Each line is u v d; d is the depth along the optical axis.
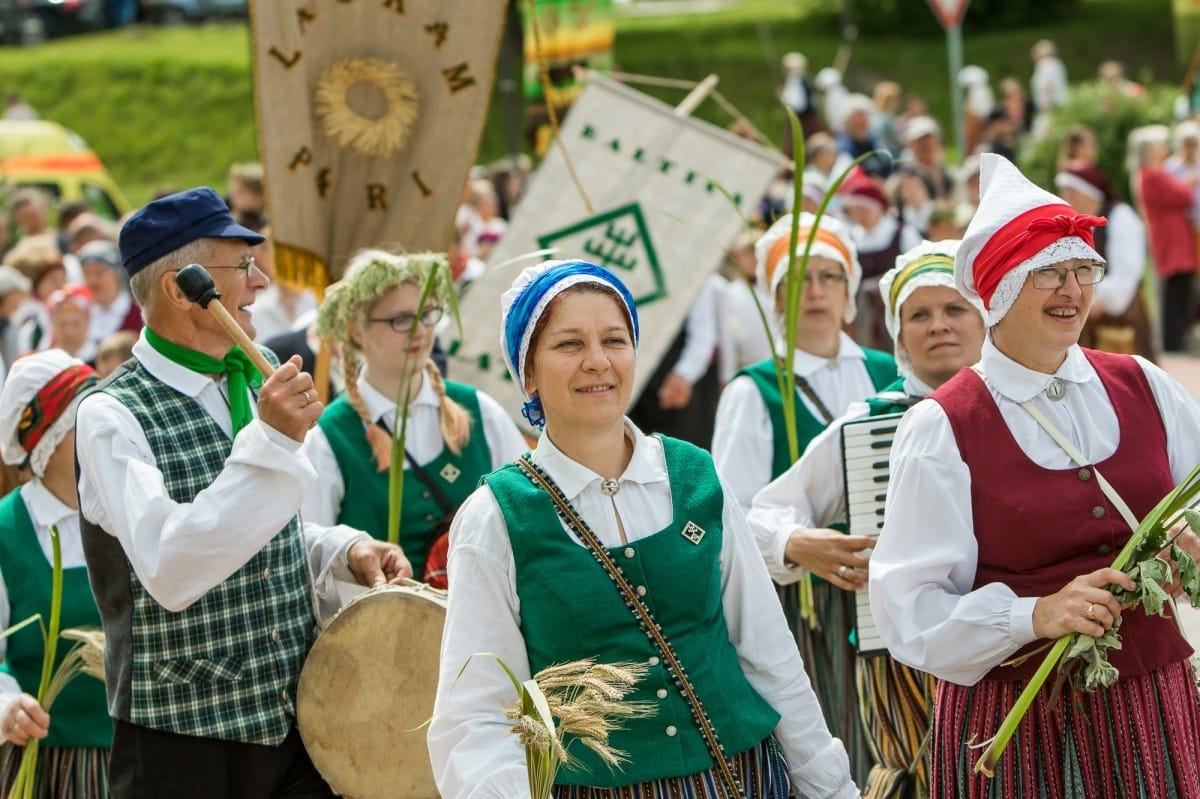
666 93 31.80
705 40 34.56
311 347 6.87
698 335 9.27
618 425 3.38
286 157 6.10
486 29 6.15
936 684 4.14
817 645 5.14
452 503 5.14
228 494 3.64
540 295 3.33
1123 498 3.60
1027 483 3.60
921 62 33.44
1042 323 3.61
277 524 3.68
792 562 4.56
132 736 3.91
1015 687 3.62
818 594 5.14
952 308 4.64
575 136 7.52
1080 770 3.57
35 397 4.66
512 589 3.29
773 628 3.47
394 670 3.99
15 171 18.12
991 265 3.62
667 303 7.40
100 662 4.32
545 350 3.31
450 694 3.23
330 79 6.11
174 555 3.61
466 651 3.25
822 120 20.92
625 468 3.40
